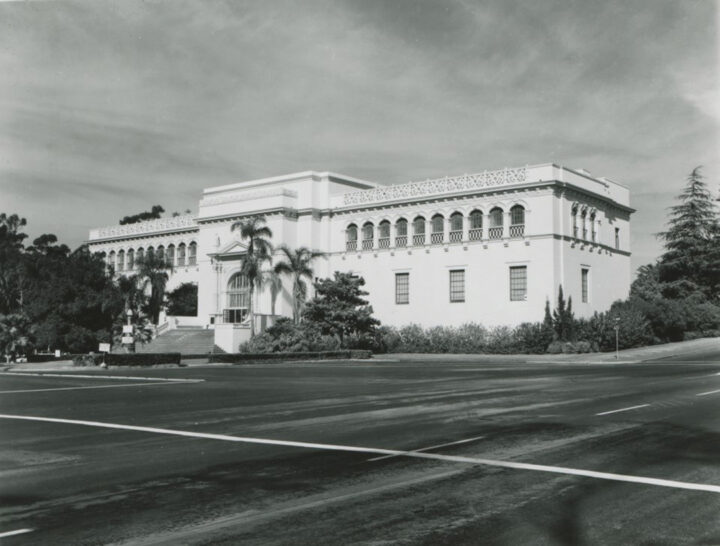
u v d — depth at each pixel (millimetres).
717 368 31500
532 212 48969
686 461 9922
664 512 7262
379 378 27766
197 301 69562
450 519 7004
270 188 64000
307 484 8578
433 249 53906
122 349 52938
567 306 48656
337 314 49688
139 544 6254
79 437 12547
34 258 66375
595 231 53562
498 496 7938
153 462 10086
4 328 49719
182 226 73312
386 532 6574
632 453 10516
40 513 7312
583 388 21797
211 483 8672
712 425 13344
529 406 16844
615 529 6668
